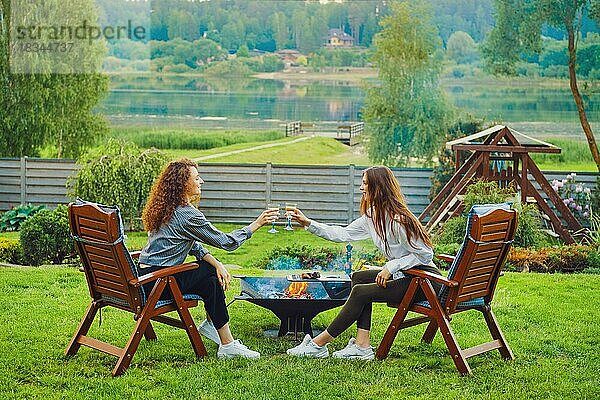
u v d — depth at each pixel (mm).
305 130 37281
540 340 6496
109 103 37969
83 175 14391
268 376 5414
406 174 16109
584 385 5359
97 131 22891
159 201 5836
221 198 16391
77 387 5188
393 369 5613
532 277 9320
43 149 22047
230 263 11992
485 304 5953
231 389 5160
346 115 40750
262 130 37062
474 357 6000
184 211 5824
